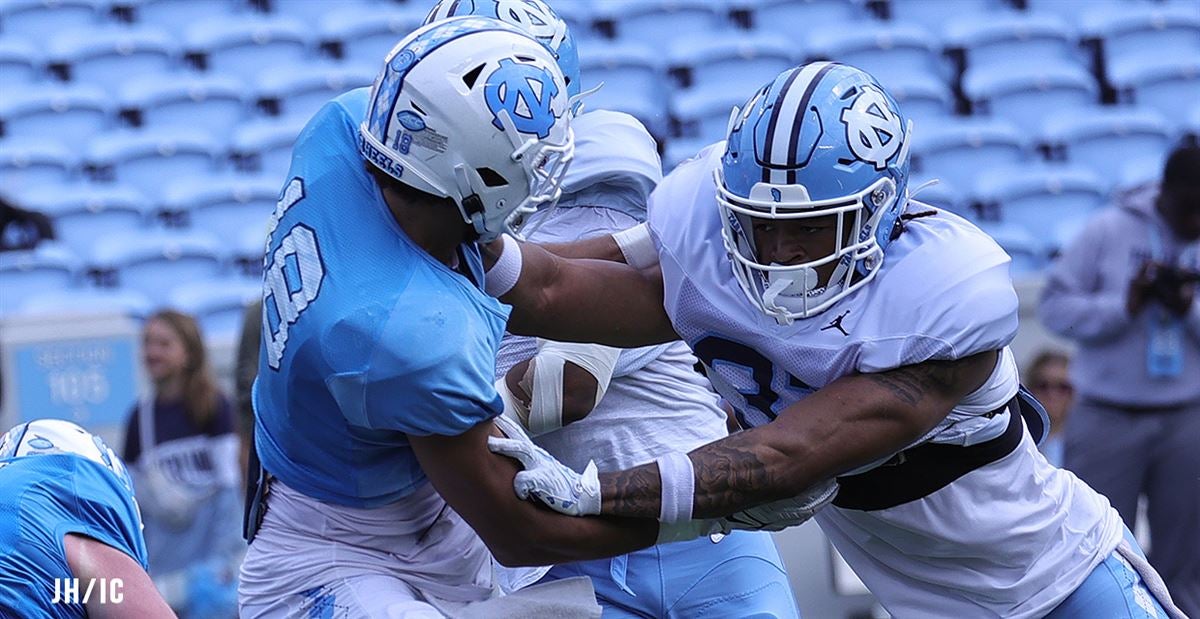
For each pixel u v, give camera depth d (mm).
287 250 8250
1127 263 18609
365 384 7891
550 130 8008
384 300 7926
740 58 35438
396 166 7949
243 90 35406
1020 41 36469
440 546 9078
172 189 32094
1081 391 18797
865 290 8758
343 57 36375
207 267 29953
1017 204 32125
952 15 38438
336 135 8406
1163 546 18547
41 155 32250
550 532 8367
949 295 8594
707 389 11508
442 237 8188
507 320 8812
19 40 36188
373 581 8711
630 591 10906
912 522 9492
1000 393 9219
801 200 8320
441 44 7926
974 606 9914
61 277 28125
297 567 8812
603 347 10453
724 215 8719
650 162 10984
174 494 18578
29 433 9859
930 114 34562
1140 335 18281
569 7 37750
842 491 9586
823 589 18219
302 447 8578
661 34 37406
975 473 9414
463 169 7859
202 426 18859
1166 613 10164
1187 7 38781
